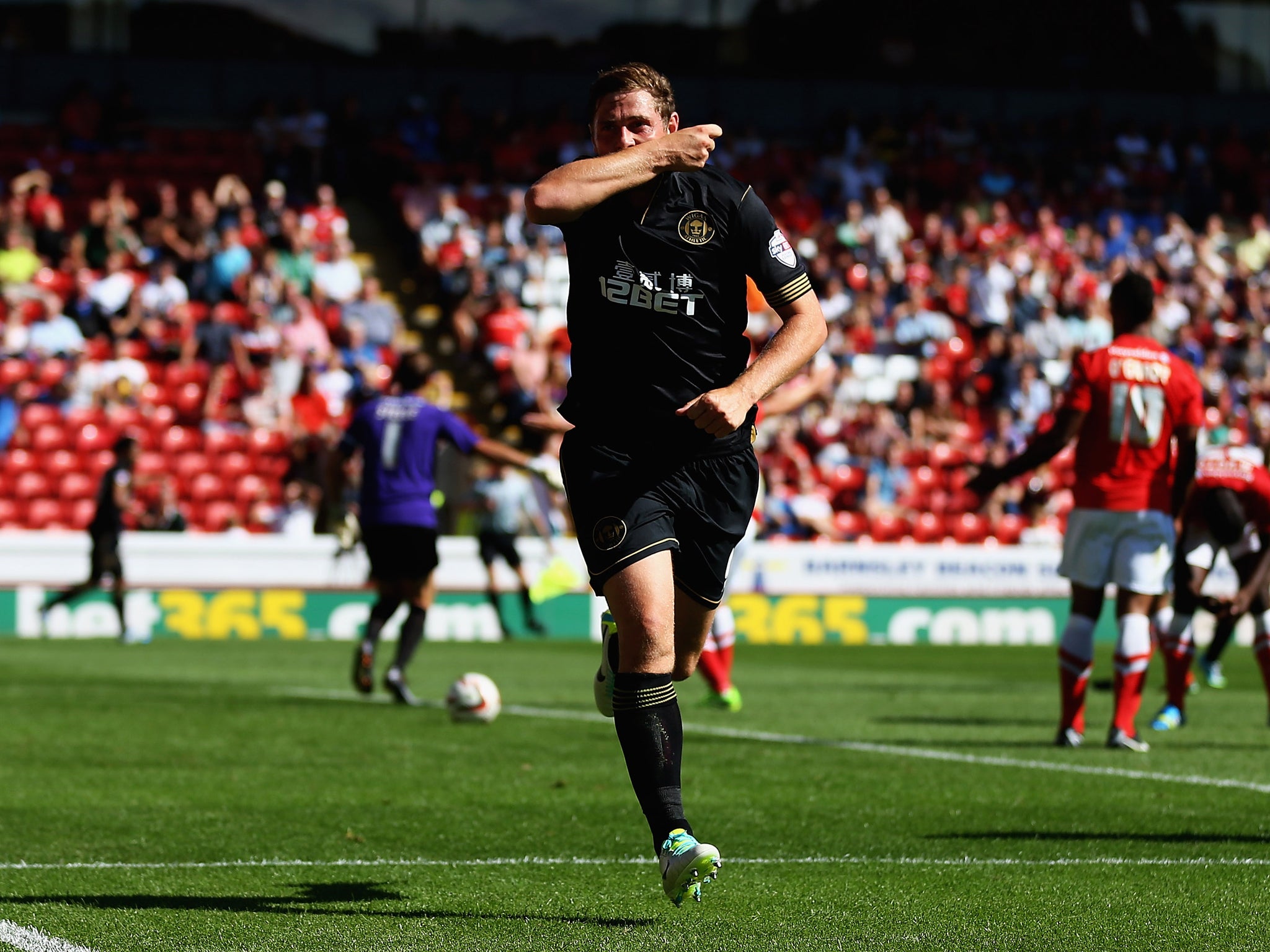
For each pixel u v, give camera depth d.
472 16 114.62
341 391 80.94
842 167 108.75
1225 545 33.53
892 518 81.75
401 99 113.62
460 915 15.27
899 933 14.42
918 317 92.81
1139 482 29.45
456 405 87.81
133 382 78.81
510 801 23.08
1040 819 21.34
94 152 100.38
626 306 15.38
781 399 30.44
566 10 115.94
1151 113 124.62
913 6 120.88
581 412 15.70
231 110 111.25
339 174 103.50
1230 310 101.00
